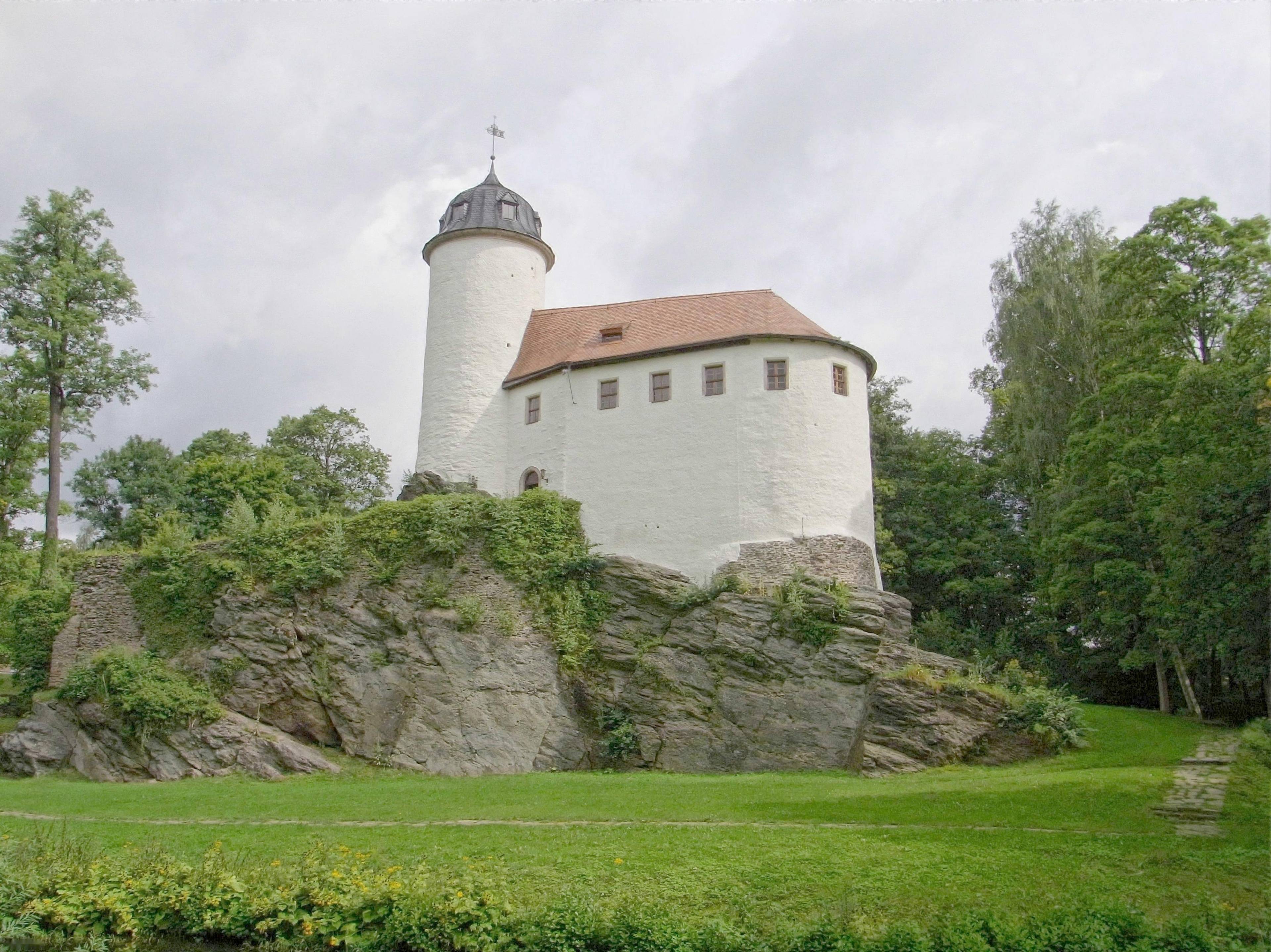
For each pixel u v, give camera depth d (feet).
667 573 99.25
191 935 46.88
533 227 130.62
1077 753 79.66
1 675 147.13
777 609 92.12
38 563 131.23
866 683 86.94
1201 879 46.34
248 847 56.59
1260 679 79.05
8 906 48.60
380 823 62.59
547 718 91.86
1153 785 64.54
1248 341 94.12
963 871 48.11
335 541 101.04
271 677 96.07
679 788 72.95
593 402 112.88
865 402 110.63
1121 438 104.68
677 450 107.45
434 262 128.77
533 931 42.55
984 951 37.96
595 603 97.66
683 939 41.19
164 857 52.44
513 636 95.40
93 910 48.37
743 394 106.32
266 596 99.60
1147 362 107.65
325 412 174.29
